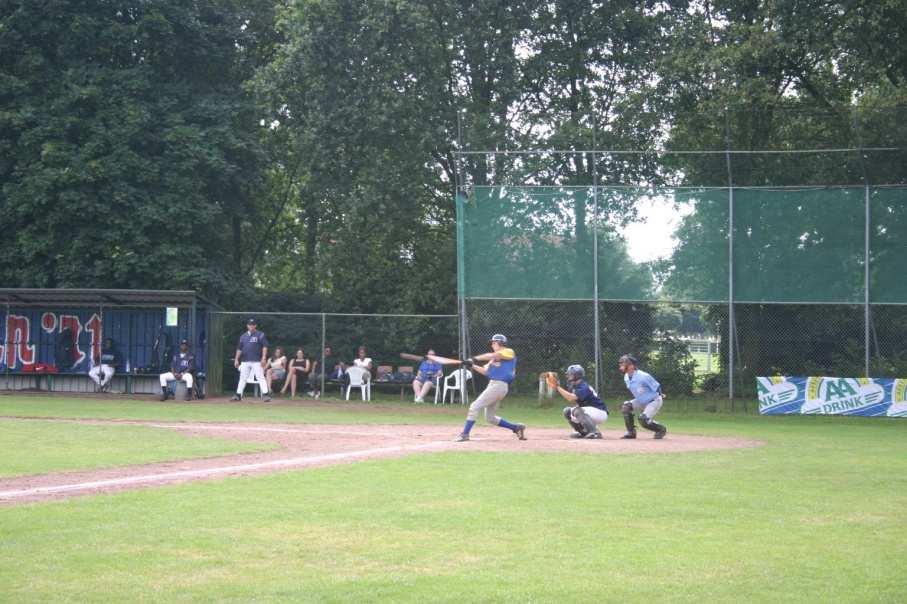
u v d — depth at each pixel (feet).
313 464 59.21
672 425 96.94
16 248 135.54
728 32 127.44
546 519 41.42
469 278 116.67
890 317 110.42
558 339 115.34
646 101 129.18
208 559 34.04
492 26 142.00
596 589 30.63
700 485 51.42
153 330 137.49
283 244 185.57
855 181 111.34
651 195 114.52
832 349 111.75
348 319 134.10
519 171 116.47
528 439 75.92
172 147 138.21
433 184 147.54
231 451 64.95
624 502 45.73
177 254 135.54
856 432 91.04
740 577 32.37
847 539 38.29
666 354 114.11
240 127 154.40
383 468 56.90
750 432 89.71
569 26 143.64
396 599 29.27
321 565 33.42
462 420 100.48
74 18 137.28
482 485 50.42
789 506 45.39
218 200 151.23
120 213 135.64
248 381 123.13
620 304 115.14
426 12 135.23
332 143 136.87
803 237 112.16
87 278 136.15
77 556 34.24
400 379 129.08
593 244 114.83
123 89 138.31
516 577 32.01
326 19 134.41
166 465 58.03
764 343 112.88
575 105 147.13
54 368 136.77
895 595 30.37
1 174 137.39
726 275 113.29
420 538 37.60
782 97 128.57
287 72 137.08
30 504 43.93
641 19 140.56
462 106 144.36
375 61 136.15
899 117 110.01
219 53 150.41
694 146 127.03
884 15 121.19
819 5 120.88
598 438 76.95
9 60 139.13
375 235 146.30
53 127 134.41
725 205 113.29
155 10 142.31
